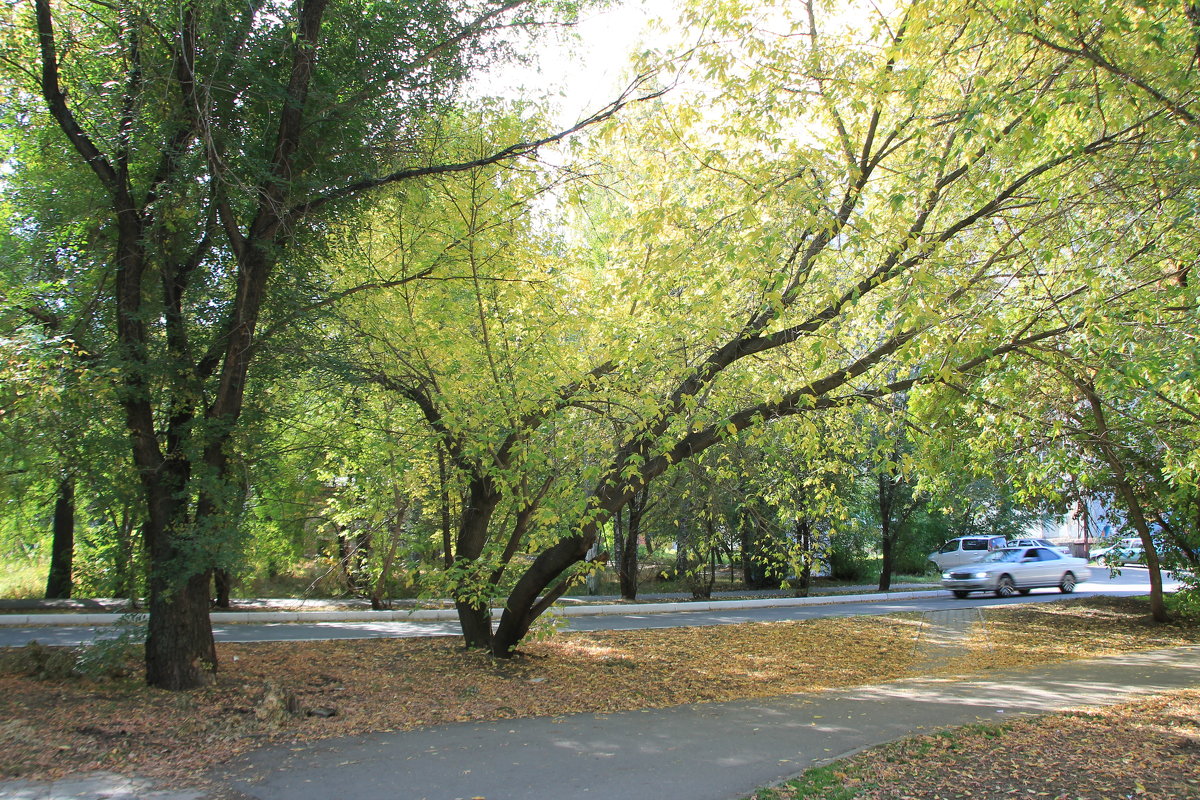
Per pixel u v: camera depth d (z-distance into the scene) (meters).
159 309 9.12
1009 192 8.34
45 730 6.95
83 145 8.77
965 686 9.52
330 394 11.84
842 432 11.02
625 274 10.27
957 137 7.76
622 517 22.61
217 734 7.15
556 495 9.70
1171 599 17.52
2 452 8.48
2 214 11.29
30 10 8.95
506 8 10.28
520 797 5.48
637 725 7.62
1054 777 5.52
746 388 10.46
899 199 7.85
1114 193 8.19
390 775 6.02
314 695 8.84
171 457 9.08
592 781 5.80
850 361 9.80
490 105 11.10
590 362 11.13
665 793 5.50
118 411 8.91
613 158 10.30
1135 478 14.45
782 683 10.10
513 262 10.66
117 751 6.55
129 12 8.05
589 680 10.11
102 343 9.22
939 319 7.15
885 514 26.70
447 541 12.77
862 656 12.32
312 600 20.53
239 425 9.30
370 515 17.02
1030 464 11.38
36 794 5.53
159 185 8.68
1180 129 7.34
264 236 9.41
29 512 13.16
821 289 9.42
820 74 8.82
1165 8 7.20
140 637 9.05
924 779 5.56
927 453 9.01
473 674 10.30
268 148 9.71
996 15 7.27
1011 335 8.34
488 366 10.46
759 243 8.13
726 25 8.59
